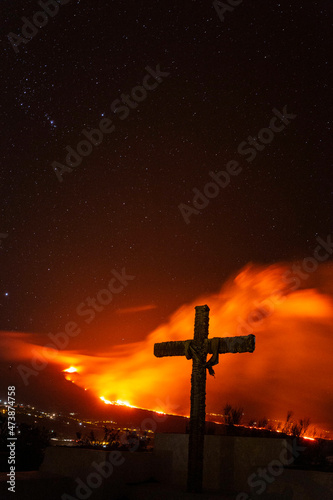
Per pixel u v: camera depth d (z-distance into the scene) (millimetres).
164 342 6301
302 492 4910
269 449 6133
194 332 6098
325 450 7352
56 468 6238
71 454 6203
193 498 5484
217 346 5844
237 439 6336
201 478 5719
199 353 5930
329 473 4887
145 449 7766
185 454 6543
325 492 4812
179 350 6133
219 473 6273
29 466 7676
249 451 6230
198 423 5770
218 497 5484
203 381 5879
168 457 6637
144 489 5973
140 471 6453
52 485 5598
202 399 5828
